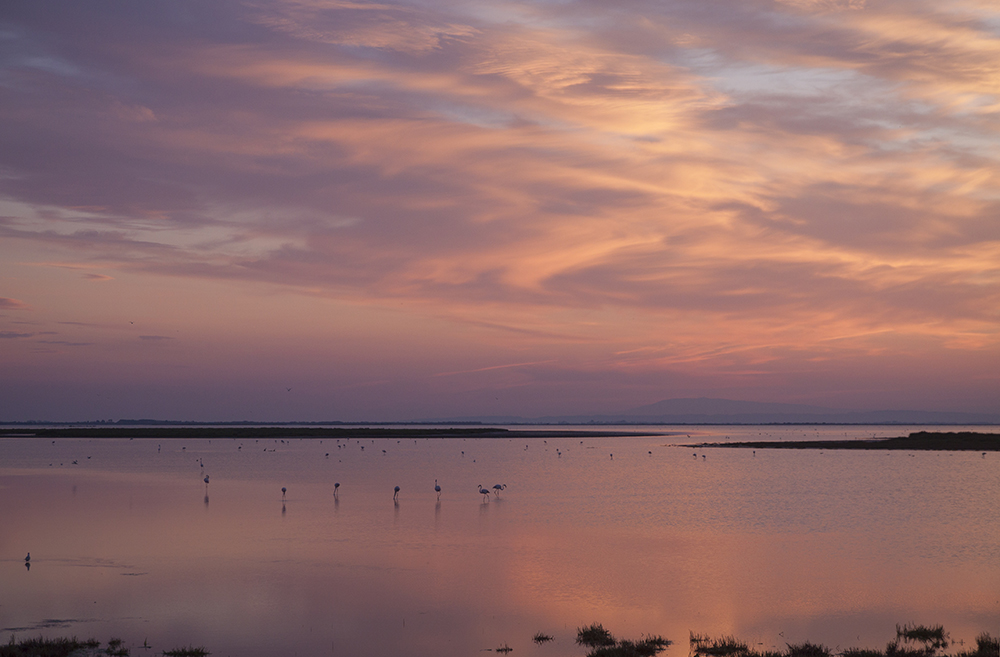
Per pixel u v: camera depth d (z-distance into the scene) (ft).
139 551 112.16
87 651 68.85
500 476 251.80
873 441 501.56
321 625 77.41
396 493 177.58
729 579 96.43
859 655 68.33
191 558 107.24
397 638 73.82
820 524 139.74
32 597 86.48
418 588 91.40
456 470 281.33
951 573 99.66
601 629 76.02
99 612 81.10
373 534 127.54
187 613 81.05
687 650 70.79
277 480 233.76
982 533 129.39
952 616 81.41
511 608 83.71
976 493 192.65
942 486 211.82
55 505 165.48
